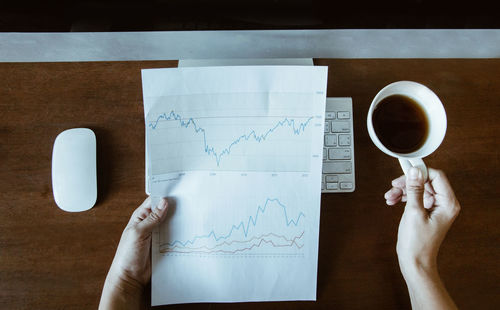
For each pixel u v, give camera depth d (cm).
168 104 44
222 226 45
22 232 46
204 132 44
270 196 45
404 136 43
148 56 49
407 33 50
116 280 43
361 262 47
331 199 48
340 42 50
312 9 47
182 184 45
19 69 48
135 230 43
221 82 44
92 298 45
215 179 45
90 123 48
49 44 48
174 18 48
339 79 50
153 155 44
